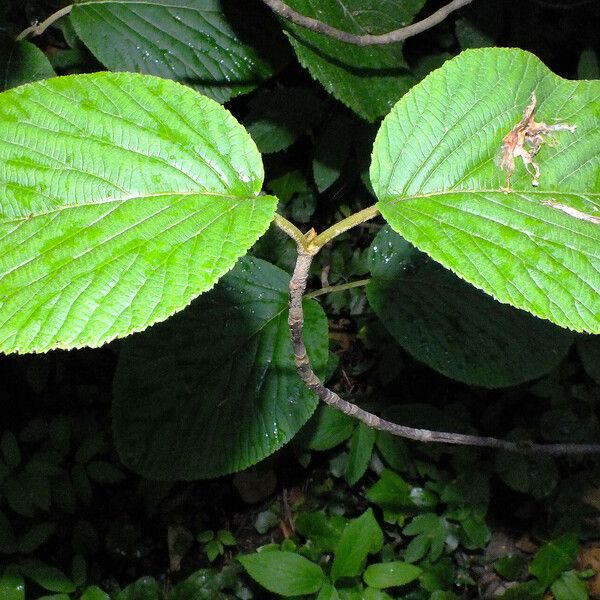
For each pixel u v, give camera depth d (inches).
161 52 31.9
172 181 15.6
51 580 39.0
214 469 29.2
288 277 31.1
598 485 44.4
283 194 46.7
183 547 43.9
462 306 31.2
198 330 30.1
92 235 14.9
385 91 25.9
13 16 41.4
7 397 44.4
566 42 47.9
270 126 40.4
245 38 32.6
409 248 32.0
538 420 46.4
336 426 39.3
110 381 45.1
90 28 31.3
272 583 35.2
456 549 44.0
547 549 41.5
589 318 14.8
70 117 15.9
